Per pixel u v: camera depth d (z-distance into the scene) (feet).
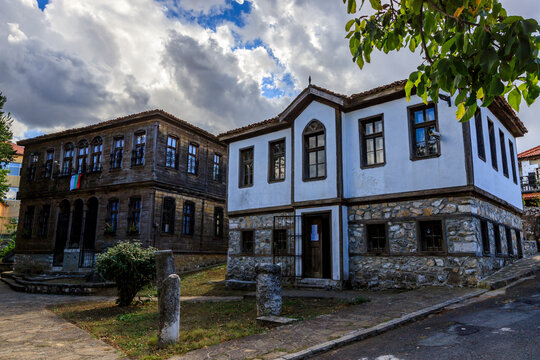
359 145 42.63
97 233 66.39
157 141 64.03
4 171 91.45
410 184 38.29
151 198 62.03
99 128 70.33
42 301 44.39
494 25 8.78
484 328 19.70
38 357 20.12
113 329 26.37
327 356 17.60
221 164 79.51
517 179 51.31
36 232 75.72
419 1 11.12
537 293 26.94
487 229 37.68
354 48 13.35
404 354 16.85
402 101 40.22
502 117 46.68
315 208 43.65
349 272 41.11
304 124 46.62
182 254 66.69
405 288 37.04
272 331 22.40
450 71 9.62
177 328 20.95
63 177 73.15
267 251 49.21
